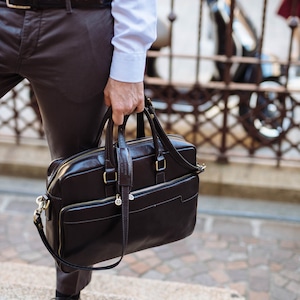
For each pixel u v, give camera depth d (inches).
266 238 122.6
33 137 151.0
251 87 135.7
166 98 140.2
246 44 157.6
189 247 118.6
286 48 239.8
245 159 143.9
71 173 59.0
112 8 59.0
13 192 137.5
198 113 140.7
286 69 133.6
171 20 133.6
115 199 61.1
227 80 136.4
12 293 83.4
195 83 137.6
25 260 113.3
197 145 143.3
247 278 108.5
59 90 60.9
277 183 135.2
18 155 145.1
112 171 60.4
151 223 64.9
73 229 60.1
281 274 109.8
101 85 61.5
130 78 59.8
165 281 104.0
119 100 60.4
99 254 63.4
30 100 146.3
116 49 59.4
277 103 149.5
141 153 62.7
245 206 134.2
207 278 108.7
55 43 58.6
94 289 97.9
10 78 63.4
